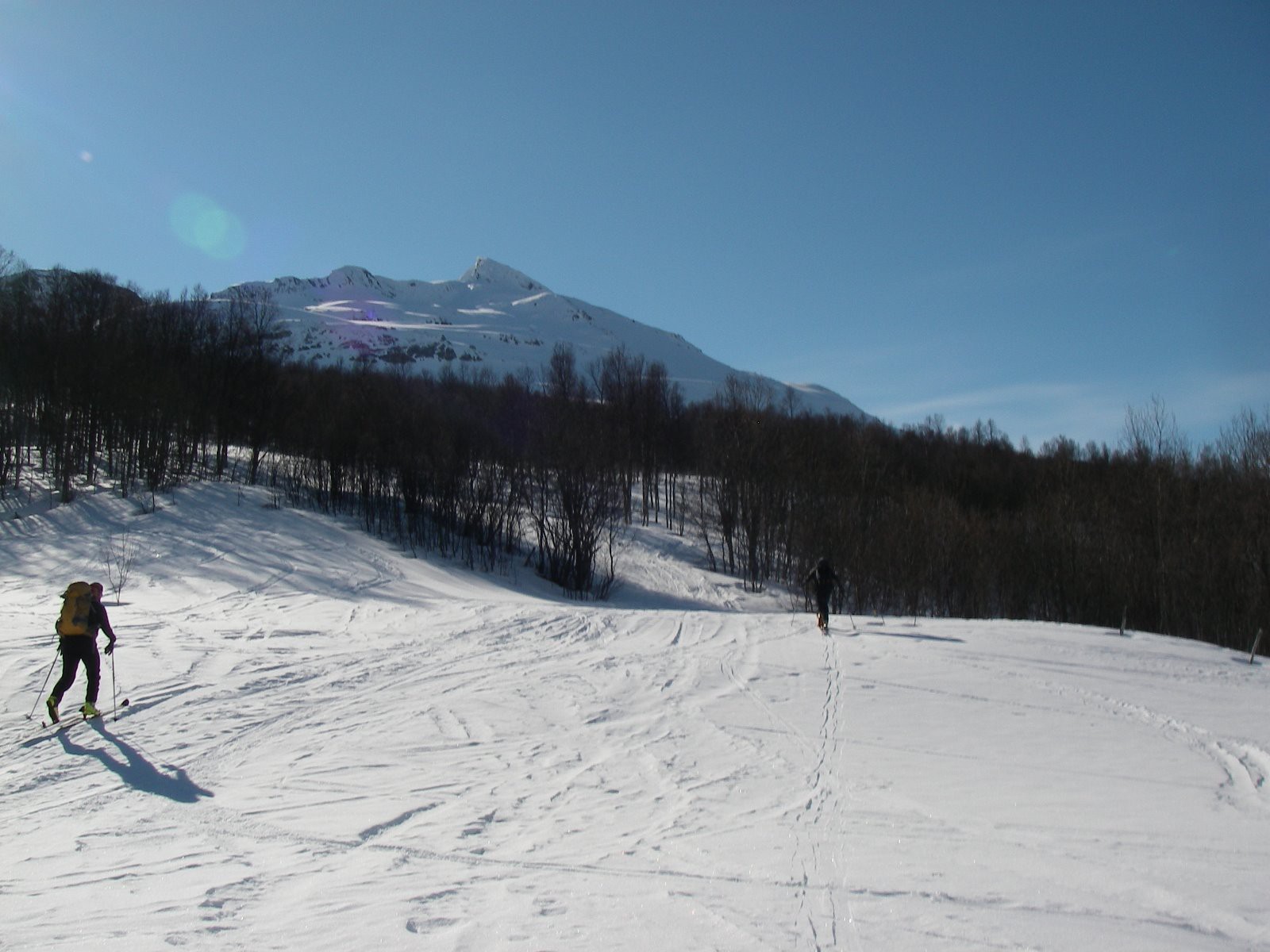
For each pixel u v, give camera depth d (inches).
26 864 306.7
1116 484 1769.2
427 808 379.2
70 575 1210.0
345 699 572.4
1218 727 574.9
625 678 676.7
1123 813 399.2
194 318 2193.7
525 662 717.9
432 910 268.2
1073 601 1585.9
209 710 527.8
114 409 1759.4
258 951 235.6
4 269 1995.6
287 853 321.7
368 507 1844.2
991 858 333.4
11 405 1739.7
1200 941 258.4
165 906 268.2
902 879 306.3
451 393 2551.7
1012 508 2226.9
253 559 1365.7
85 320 1841.8
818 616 927.0
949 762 484.1
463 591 1366.9
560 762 460.1
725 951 242.2
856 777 450.6
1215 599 1412.4
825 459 2124.8
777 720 568.1
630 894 286.5
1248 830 378.3
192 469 1974.7
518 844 338.0
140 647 697.6
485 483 1953.7
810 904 281.1
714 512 2310.5
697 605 1823.3
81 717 505.4
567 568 1825.8
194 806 373.7
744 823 371.6
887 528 1761.8
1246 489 1544.0
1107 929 265.7
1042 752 508.4
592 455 1978.3
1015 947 250.4
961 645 849.5
